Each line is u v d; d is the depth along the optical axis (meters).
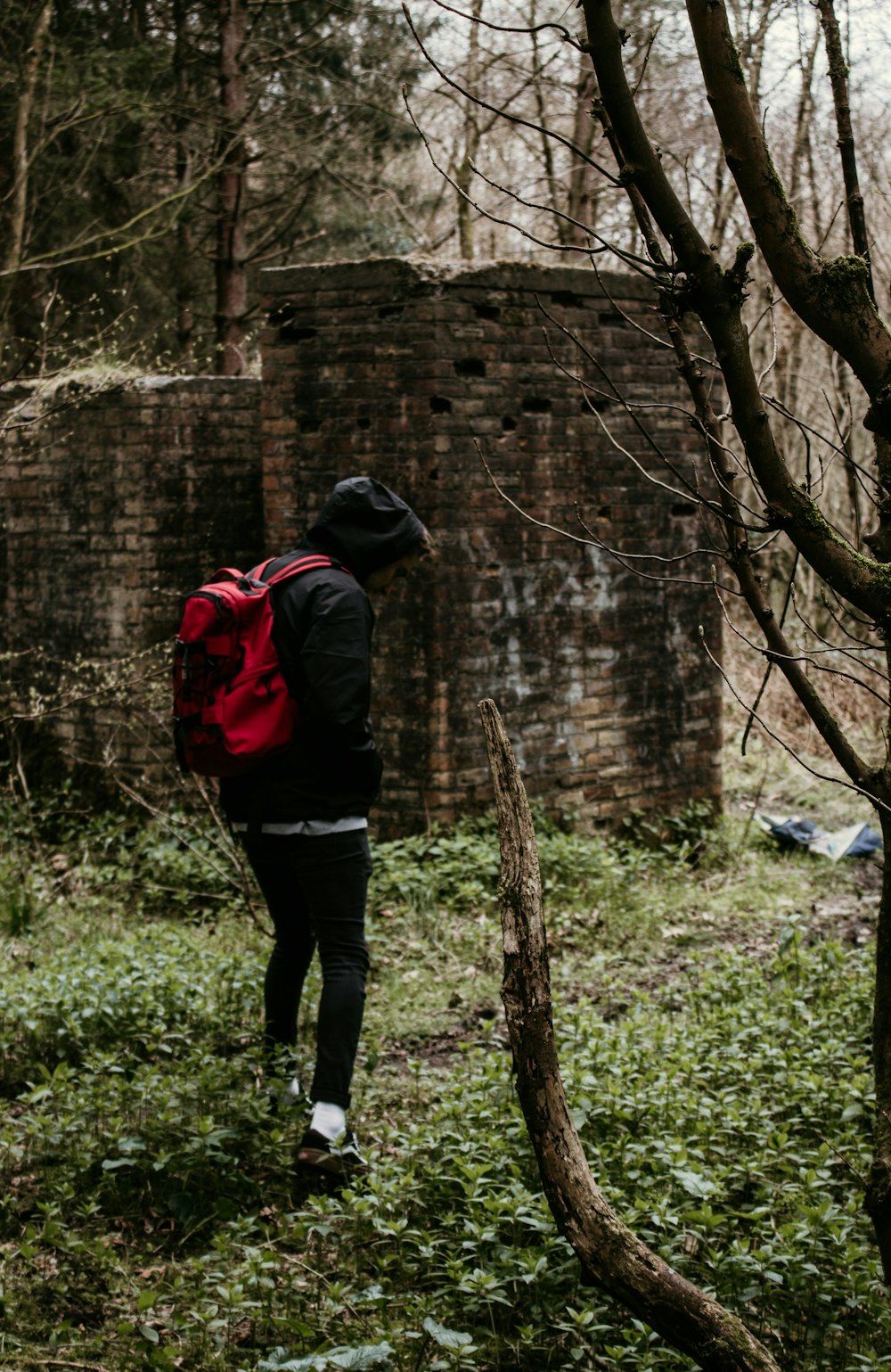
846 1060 4.94
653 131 12.90
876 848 8.60
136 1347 3.03
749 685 12.01
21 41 10.45
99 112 10.59
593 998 6.00
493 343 7.48
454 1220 3.58
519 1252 3.33
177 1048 4.73
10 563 8.65
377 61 13.62
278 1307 3.33
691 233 2.37
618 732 8.33
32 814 7.99
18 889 6.66
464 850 7.28
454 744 7.48
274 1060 4.41
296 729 4.14
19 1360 3.05
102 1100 4.14
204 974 5.39
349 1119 4.48
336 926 4.17
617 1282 2.22
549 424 7.79
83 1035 4.77
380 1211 3.63
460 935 6.61
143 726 8.00
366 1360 2.80
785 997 5.59
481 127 14.11
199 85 13.55
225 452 8.30
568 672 8.02
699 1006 5.59
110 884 7.21
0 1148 3.95
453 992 5.92
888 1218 2.57
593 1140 4.03
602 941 6.78
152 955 5.55
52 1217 3.53
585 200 12.58
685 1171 3.57
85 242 9.53
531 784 7.88
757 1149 4.16
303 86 13.77
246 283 14.98
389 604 7.47
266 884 4.43
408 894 6.87
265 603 4.11
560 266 7.74
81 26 11.88
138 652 8.02
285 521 7.74
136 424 7.95
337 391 7.50
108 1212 3.80
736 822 9.27
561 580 7.94
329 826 4.14
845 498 13.69
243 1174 3.94
